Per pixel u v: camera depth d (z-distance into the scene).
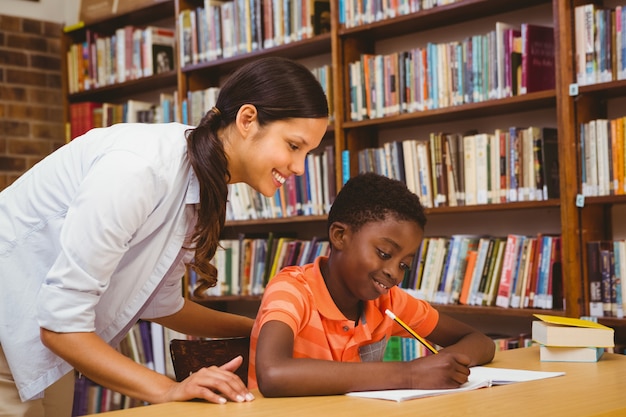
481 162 2.80
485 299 2.77
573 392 1.27
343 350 1.50
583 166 2.55
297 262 3.37
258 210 3.52
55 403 1.71
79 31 4.57
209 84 3.97
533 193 2.66
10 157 4.36
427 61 2.96
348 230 1.49
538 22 2.90
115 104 4.62
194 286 3.74
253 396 1.23
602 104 2.70
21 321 1.42
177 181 1.38
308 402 1.20
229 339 1.69
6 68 4.36
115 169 1.28
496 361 1.67
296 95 1.38
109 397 3.78
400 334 1.76
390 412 1.11
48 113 4.54
